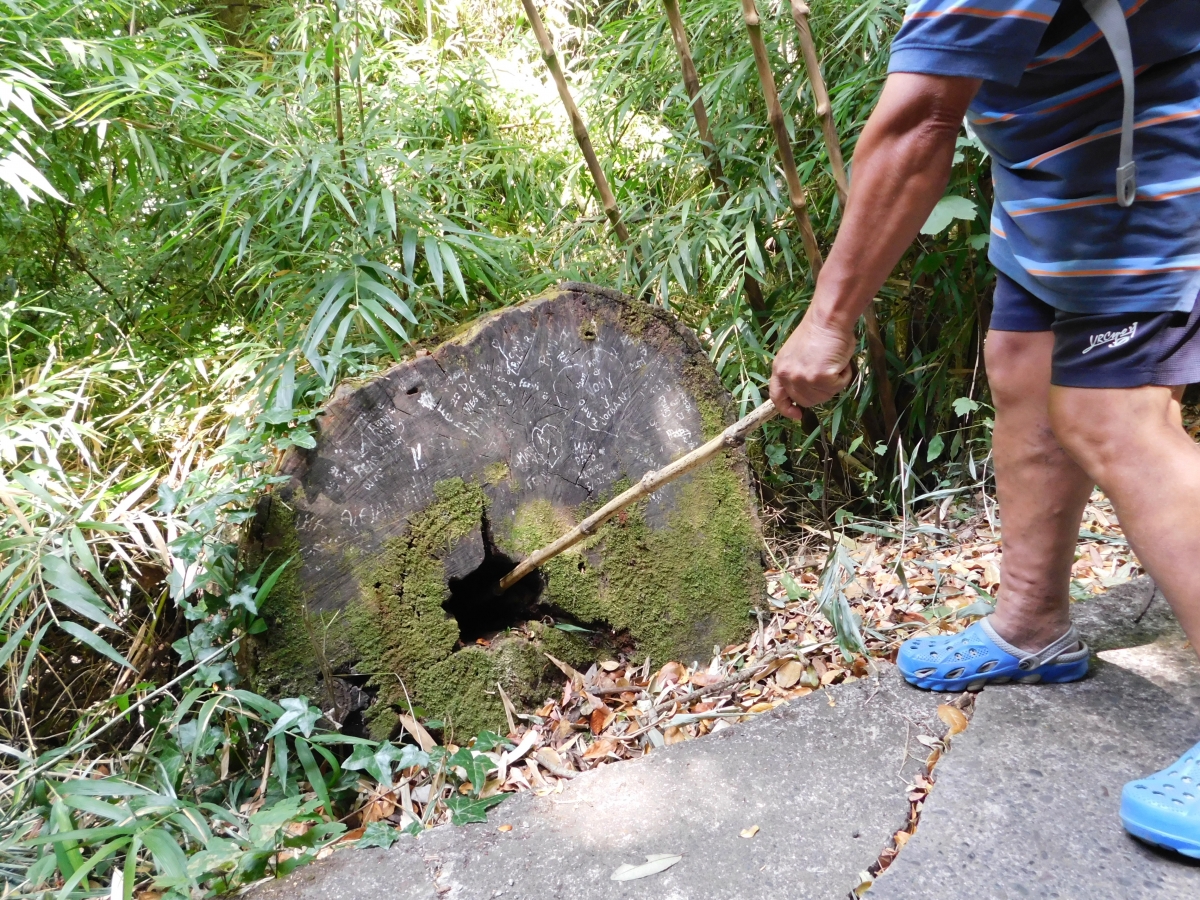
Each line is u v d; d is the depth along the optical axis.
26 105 1.88
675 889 1.43
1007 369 1.68
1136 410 1.36
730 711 1.96
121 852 1.72
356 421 1.91
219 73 2.44
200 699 1.95
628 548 2.19
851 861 1.45
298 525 1.87
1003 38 1.19
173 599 2.12
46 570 1.67
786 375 1.55
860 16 2.43
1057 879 1.35
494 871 1.53
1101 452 1.41
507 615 2.22
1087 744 1.64
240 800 1.88
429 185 2.60
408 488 1.96
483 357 2.04
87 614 1.67
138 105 2.32
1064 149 1.35
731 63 2.67
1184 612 1.37
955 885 1.35
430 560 1.98
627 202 2.97
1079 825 1.45
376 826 1.68
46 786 1.63
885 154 1.29
